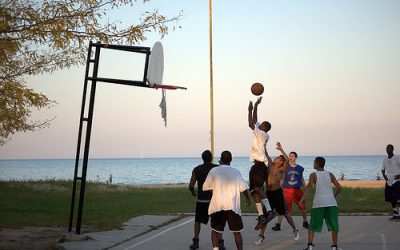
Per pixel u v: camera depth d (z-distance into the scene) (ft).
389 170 48.52
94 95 38.68
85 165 39.75
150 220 51.21
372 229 42.96
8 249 34.99
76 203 69.10
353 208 59.67
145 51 38.42
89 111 38.91
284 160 38.65
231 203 29.84
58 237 40.45
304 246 35.68
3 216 54.49
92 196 79.00
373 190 88.53
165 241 38.86
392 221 48.06
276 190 38.06
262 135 36.76
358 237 38.83
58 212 58.90
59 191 84.38
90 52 38.17
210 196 34.71
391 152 48.44
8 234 42.09
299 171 42.88
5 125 35.40
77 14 30.09
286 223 48.49
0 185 86.63
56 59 35.83
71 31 30.35
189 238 40.24
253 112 37.55
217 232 30.32
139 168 645.10
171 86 39.96
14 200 70.28
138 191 90.48
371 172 412.36
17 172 487.20
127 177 378.94
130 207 65.21
